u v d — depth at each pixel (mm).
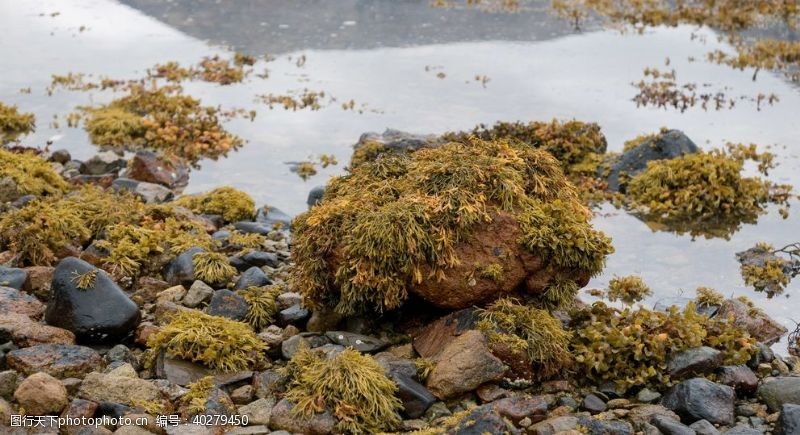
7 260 8445
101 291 7180
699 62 18469
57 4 23234
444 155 8109
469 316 7152
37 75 16844
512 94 16062
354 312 7559
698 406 6426
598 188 12039
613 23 22125
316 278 7539
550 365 6863
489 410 5957
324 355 6938
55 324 7121
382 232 7133
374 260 7203
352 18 22328
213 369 6785
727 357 7160
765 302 8906
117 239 8969
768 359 7477
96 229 9352
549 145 12500
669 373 6879
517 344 6773
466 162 7734
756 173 12422
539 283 7449
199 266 8516
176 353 6766
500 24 21906
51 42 19406
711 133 14016
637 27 21703
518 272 7363
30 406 5992
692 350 6977
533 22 22172
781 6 23109
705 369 6879
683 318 7340
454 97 15859
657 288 9172
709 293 8578
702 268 9695
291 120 14570
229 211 10555
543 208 7625
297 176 12219
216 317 7281
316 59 18469
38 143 13188
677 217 11188
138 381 6367
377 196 7777
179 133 13516
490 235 7332
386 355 7102
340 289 7484
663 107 15398
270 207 10883
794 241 10445
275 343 7332
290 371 6664
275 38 20188
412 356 7223
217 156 12961
